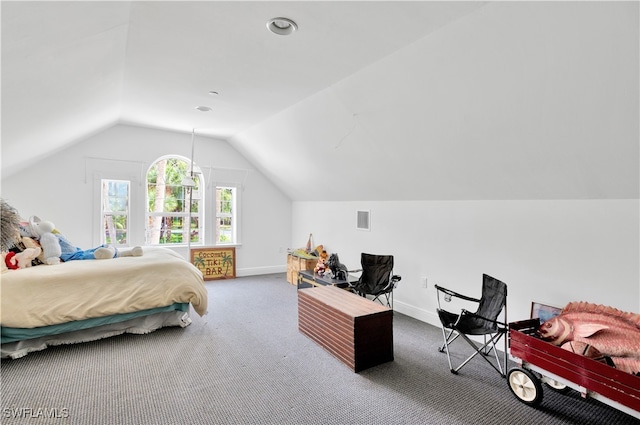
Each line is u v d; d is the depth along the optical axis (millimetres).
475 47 1985
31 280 2707
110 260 3426
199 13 1957
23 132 2812
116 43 2221
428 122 2691
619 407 1682
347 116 3225
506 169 2623
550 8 1603
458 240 3322
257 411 2016
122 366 2543
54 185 4465
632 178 2043
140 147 4980
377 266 3979
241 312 3893
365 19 1972
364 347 2551
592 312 2184
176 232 5480
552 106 1995
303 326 3242
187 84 3082
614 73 1668
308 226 5801
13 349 2615
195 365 2584
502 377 2451
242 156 5867
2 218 1669
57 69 2047
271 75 2822
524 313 2781
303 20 2008
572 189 2400
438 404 2113
